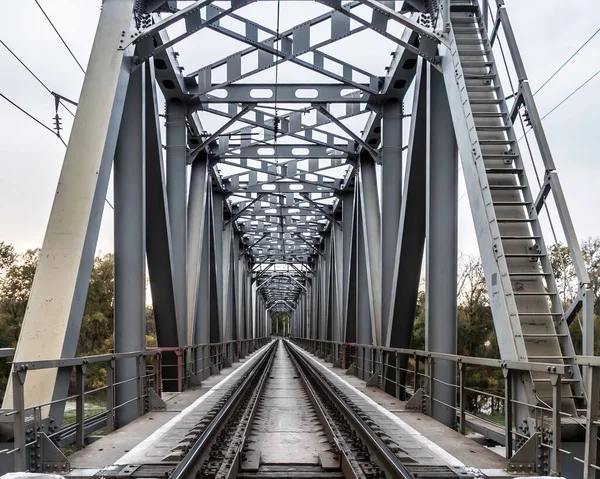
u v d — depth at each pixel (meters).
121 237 9.49
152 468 4.75
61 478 2.83
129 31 8.88
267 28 12.62
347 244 23.52
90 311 27.59
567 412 5.34
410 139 10.78
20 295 24.25
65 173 7.34
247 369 22.17
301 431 7.80
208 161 18.27
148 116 10.84
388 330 12.30
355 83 14.37
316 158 19.67
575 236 5.89
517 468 4.95
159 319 12.19
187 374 13.27
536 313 5.96
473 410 22.58
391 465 4.75
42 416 5.67
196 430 6.50
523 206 6.80
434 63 8.98
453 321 9.05
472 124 7.31
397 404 10.04
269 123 17.33
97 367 24.05
